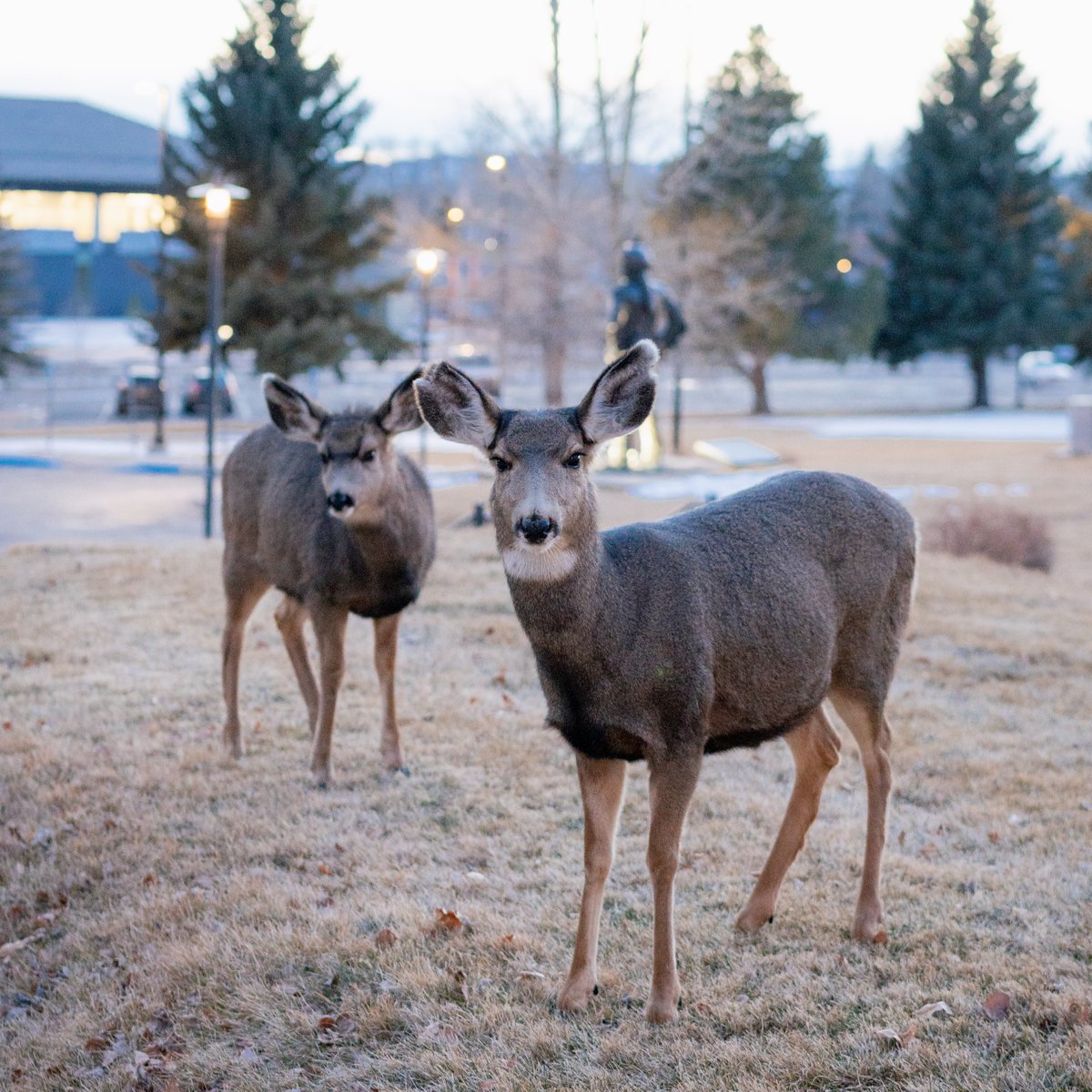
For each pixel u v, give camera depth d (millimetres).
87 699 8367
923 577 13031
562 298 31406
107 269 81000
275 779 7000
